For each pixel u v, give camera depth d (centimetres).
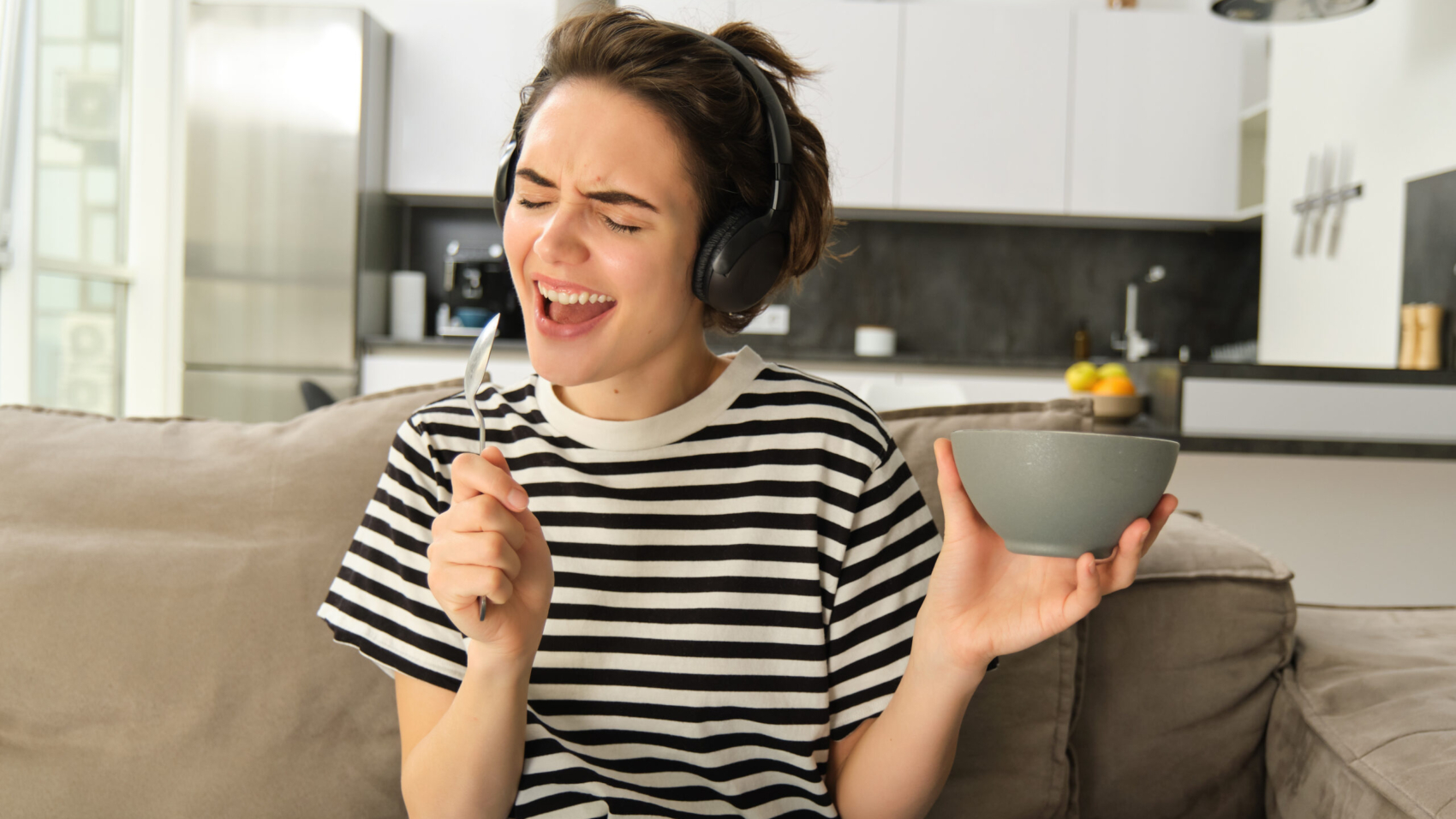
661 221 67
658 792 80
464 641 77
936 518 96
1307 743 90
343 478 98
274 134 418
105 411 420
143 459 100
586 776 79
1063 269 479
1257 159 444
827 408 82
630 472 79
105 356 418
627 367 70
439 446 81
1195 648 97
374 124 429
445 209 475
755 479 80
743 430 80
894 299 482
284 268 421
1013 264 480
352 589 79
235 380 424
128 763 89
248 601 92
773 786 81
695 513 79
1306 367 265
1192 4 472
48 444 102
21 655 90
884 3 433
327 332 420
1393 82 328
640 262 67
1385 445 238
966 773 92
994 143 436
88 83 395
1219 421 268
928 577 80
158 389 432
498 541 57
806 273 84
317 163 417
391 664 77
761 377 83
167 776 89
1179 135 436
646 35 70
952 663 65
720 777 79
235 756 89
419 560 78
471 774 67
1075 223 471
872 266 481
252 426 107
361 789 90
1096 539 54
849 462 80
